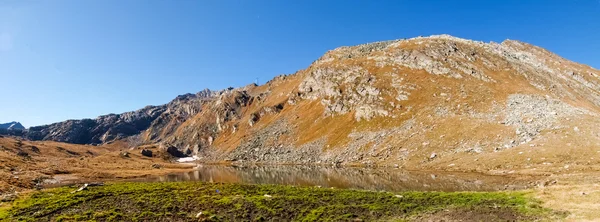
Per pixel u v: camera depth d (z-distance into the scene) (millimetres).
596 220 28406
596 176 53188
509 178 63000
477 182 62031
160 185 60875
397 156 106312
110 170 112812
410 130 122438
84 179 86875
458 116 116750
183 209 43156
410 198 46500
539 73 166875
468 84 145000
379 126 140375
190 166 153625
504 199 42156
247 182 78625
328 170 103875
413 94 151500
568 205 35094
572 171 59688
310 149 153375
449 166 83875
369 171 93062
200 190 55375
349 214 38906
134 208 43906
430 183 64125
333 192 52812
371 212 39812
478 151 88062
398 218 36688
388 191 56125
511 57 188375
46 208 43719
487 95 128250
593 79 186500
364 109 156625
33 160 111562
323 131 166875
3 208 43844
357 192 52500
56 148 182375
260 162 162000
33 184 68938
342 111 174125
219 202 46031
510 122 98188
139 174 106500
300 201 46125
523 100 114938
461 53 177125
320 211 40562
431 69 166500
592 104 142375
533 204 37781
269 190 55312
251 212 41281
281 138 186250
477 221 33469
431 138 108062
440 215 36781
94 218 39188
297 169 115062
